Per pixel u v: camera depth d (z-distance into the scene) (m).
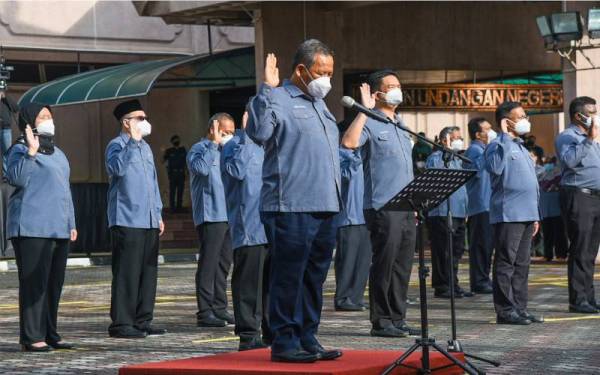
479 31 33.28
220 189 14.65
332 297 18.45
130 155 13.38
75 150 41.28
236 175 11.91
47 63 40.53
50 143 12.41
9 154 12.25
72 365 11.20
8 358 11.74
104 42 40.62
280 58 30.30
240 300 11.91
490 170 14.06
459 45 33.06
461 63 33.09
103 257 30.25
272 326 9.34
